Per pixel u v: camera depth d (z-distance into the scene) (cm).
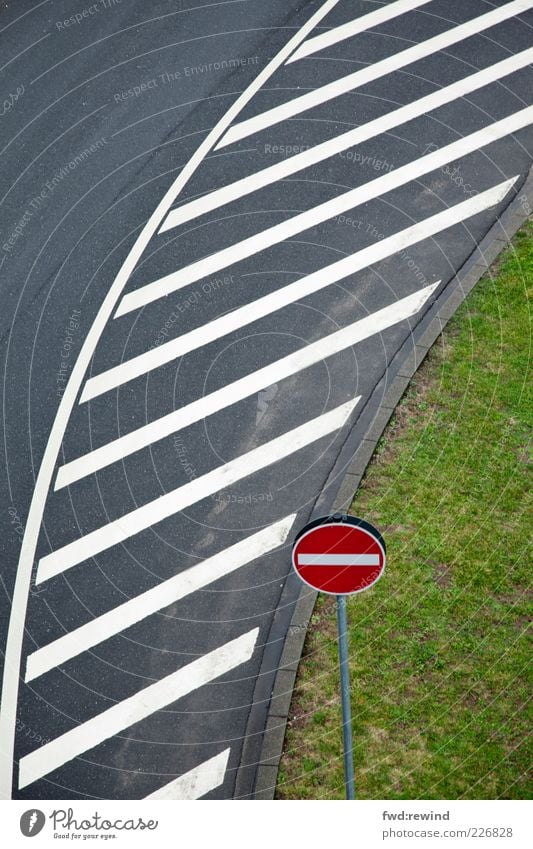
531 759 891
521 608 989
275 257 1331
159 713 968
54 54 1600
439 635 977
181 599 1045
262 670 982
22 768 944
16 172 1454
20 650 1023
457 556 1031
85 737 960
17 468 1163
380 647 973
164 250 1353
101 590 1060
